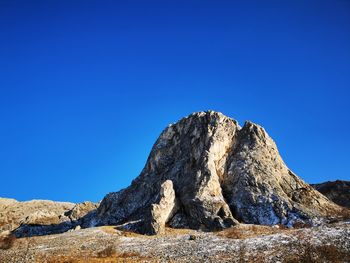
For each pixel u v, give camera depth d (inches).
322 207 2677.2
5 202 5319.9
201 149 3105.3
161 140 3553.2
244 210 2647.6
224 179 2950.3
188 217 2672.2
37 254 1829.5
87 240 2217.0
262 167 2881.4
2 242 2214.6
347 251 1371.8
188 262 1465.3
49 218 4057.6
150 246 1904.5
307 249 1403.8
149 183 3326.8
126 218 3186.5
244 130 3208.7
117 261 1567.4
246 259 1418.6
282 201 2593.5
